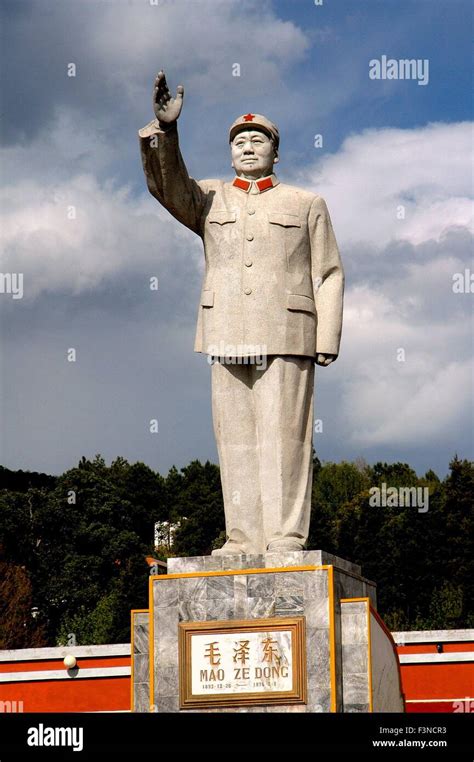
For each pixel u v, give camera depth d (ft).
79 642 157.38
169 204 52.80
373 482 211.41
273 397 51.44
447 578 164.76
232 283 52.34
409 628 157.69
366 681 47.50
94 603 174.09
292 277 52.31
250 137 53.83
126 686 82.12
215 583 48.65
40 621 172.45
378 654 49.78
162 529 195.52
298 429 51.75
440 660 79.61
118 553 177.88
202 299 53.06
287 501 50.98
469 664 79.30
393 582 165.27
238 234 52.75
